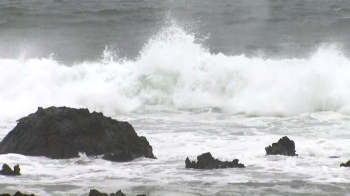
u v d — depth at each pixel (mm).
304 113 83312
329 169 55094
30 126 59469
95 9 164375
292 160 58156
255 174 53719
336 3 179125
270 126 76250
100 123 59281
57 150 58062
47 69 93562
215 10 164750
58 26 147375
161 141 66812
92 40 132375
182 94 92062
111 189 49375
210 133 71750
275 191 49031
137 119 81438
